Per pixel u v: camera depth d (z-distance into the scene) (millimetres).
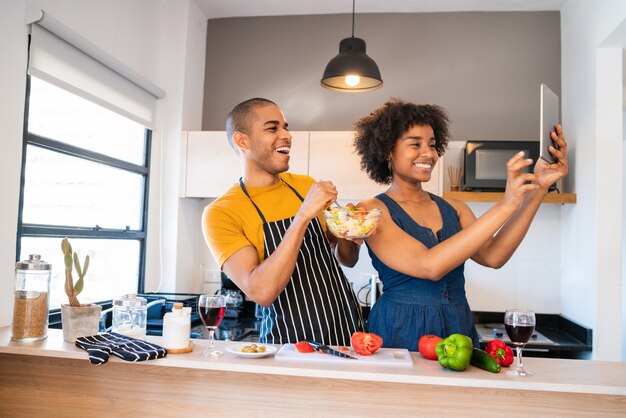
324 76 2867
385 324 1637
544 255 3529
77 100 2795
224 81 3893
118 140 3205
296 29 3859
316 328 1686
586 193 3049
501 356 1421
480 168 3229
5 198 2176
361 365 1394
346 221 1498
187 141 3514
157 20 3520
